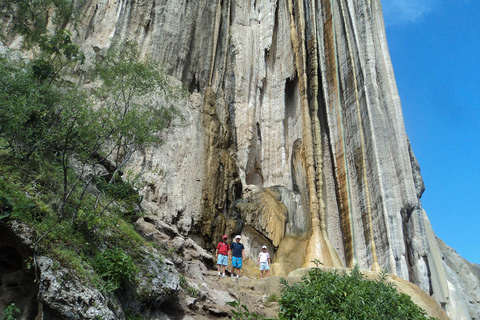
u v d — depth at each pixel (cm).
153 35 1791
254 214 1599
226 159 1662
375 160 1533
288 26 2180
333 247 1588
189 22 1927
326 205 1703
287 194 1773
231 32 2148
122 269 575
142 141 846
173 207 1393
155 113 1084
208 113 1739
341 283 659
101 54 1628
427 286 1346
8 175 625
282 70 2131
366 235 1499
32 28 1209
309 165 1750
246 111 1978
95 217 641
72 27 1712
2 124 681
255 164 1947
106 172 931
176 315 668
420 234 1424
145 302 606
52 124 732
